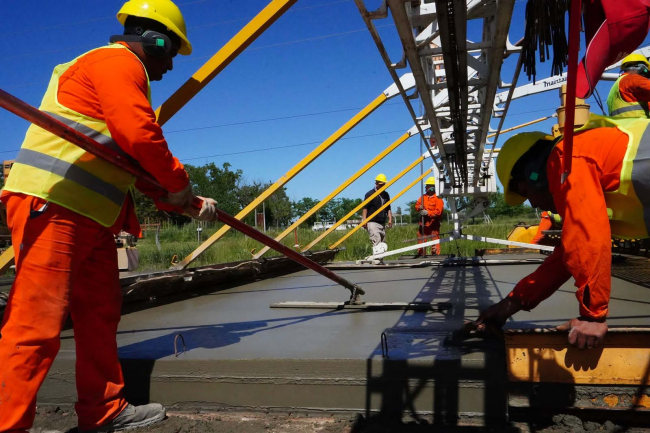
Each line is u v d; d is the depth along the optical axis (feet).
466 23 7.84
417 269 20.70
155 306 12.85
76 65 5.80
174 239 58.18
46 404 7.16
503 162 6.95
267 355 6.88
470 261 21.24
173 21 6.51
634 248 18.28
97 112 5.68
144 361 7.01
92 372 6.09
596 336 5.63
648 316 8.57
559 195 5.91
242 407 6.74
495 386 6.13
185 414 6.73
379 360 6.39
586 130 6.16
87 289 6.09
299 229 56.65
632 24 4.64
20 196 5.45
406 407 6.29
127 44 6.22
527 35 6.57
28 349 5.16
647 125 5.82
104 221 5.76
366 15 7.85
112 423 6.09
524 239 28.14
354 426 6.11
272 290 15.52
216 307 12.32
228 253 39.01
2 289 13.52
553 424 6.02
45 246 5.32
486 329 7.02
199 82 8.82
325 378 6.52
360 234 53.06
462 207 29.17
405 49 8.91
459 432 5.93
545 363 6.03
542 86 16.10
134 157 5.68
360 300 11.34
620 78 9.21
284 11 8.64
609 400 5.95
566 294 11.61
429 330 8.09
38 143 5.53
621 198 5.95
